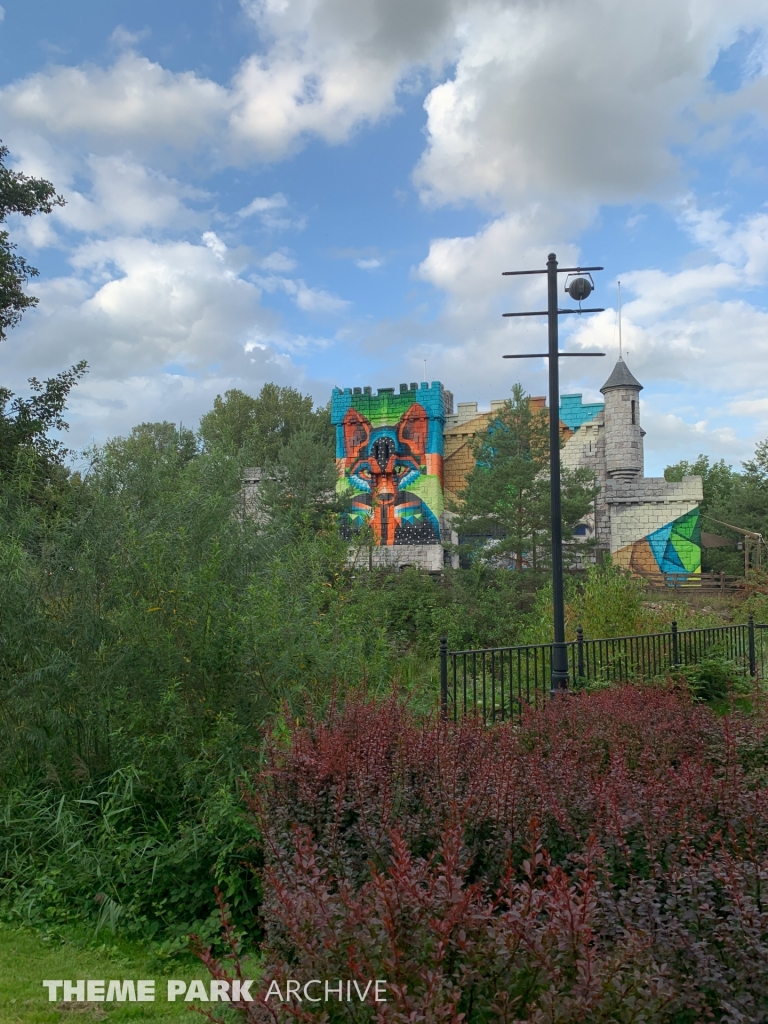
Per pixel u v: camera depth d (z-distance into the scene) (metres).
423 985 2.08
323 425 50.19
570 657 10.27
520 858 3.45
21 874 5.21
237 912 4.66
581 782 3.96
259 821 3.98
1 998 3.89
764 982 2.42
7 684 5.77
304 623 6.39
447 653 6.88
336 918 2.38
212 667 5.75
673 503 38.47
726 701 9.60
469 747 4.48
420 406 42.09
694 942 2.56
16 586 5.70
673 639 10.15
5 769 5.76
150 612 5.69
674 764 5.14
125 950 4.57
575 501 26.42
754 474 42.62
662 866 3.25
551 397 8.36
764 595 18.22
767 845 3.42
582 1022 1.99
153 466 8.06
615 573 13.42
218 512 6.91
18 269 15.48
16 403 14.61
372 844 3.40
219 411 58.78
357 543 12.98
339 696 6.05
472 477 29.69
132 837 5.30
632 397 39.84
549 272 8.55
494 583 20.53
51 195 15.83
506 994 2.05
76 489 7.09
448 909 2.28
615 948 2.37
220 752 5.36
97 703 5.76
